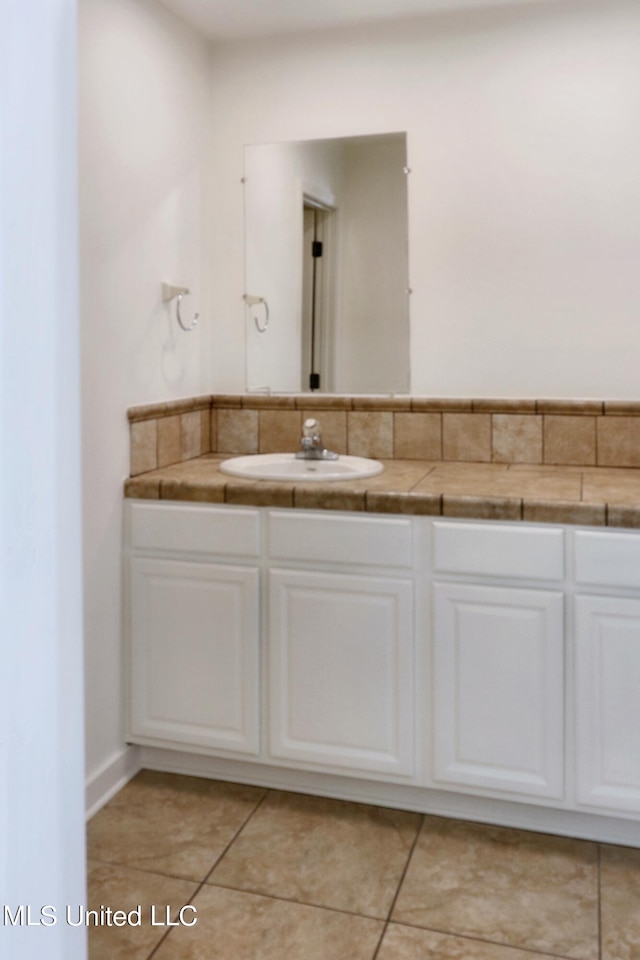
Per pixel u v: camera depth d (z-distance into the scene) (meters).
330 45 2.81
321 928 1.86
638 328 2.61
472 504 2.16
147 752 2.62
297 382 2.94
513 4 2.62
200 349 2.95
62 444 0.58
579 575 2.09
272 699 2.39
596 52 2.58
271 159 2.90
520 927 1.86
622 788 2.10
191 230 2.85
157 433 2.66
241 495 2.36
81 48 2.19
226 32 2.83
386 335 2.84
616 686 2.09
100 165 2.30
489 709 2.20
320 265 2.88
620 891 1.99
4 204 0.51
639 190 2.57
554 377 2.70
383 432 2.86
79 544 0.60
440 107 2.72
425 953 1.78
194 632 2.44
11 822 0.53
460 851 2.16
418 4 2.62
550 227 2.66
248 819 2.32
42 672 0.56
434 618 2.22
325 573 2.31
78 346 0.59
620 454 2.64
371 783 2.40
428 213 2.77
